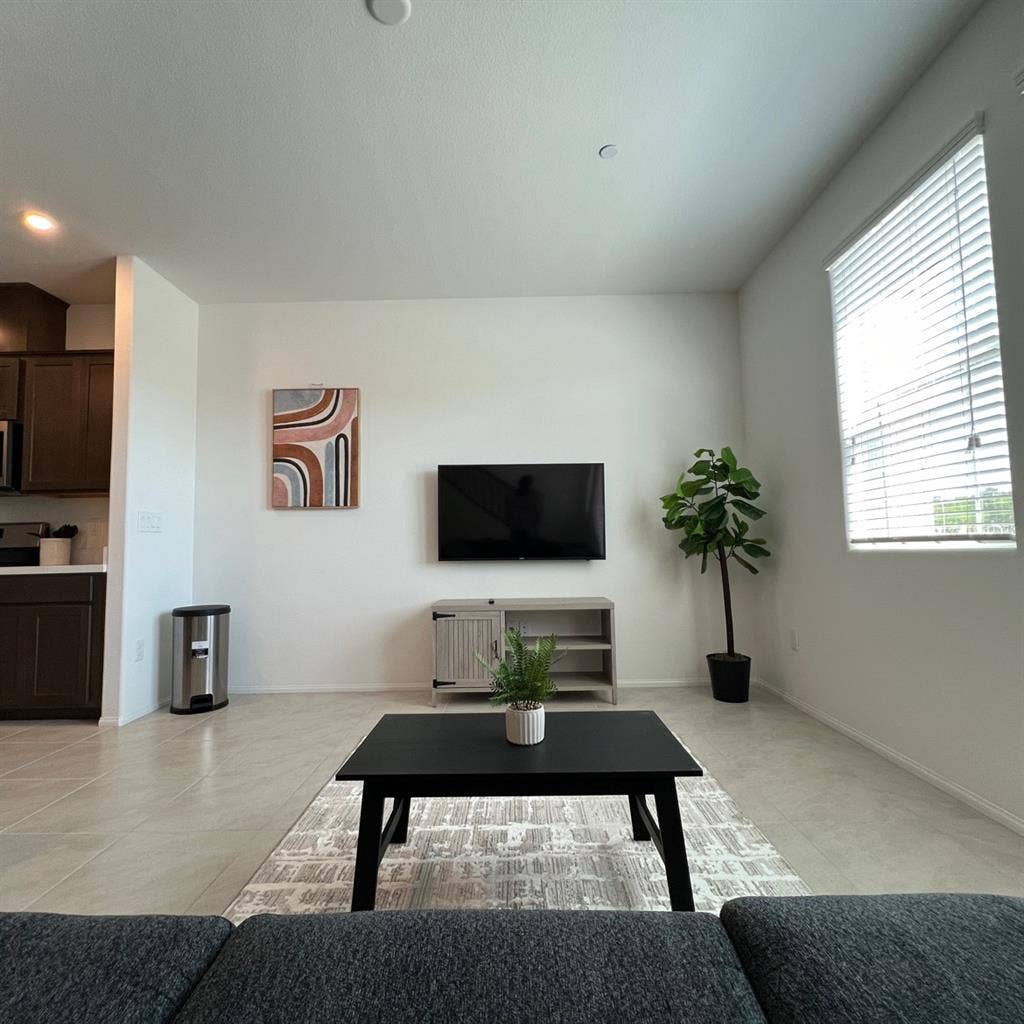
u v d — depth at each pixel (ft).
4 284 11.85
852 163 8.45
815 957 2.01
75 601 10.25
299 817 6.45
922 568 7.20
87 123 7.47
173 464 11.94
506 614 12.35
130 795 7.06
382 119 7.50
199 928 2.29
